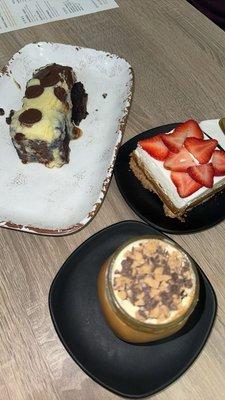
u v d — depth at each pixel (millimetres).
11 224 394
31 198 436
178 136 438
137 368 340
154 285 319
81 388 339
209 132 467
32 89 462
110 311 326
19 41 543
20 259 397
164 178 427
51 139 432
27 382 339
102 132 487
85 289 370
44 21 564
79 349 344
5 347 353
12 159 462
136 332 321
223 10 766
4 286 383
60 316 356
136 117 492
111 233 393
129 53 544
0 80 491
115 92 512
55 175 455
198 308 360
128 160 456
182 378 347
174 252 337
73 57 523
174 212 426
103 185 414
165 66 536
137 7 589
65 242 409
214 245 419
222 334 368
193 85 523
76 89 492
